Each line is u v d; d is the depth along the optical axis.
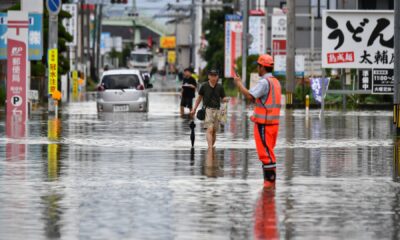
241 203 27.30
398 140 52.62
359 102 99.75
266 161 32.25
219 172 35.69
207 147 47.16
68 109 94.25
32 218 24.53
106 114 83.06
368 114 84.25
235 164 38.69
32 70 107.75
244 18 128.50
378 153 44.19
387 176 34.56
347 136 55.78
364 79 86.88
